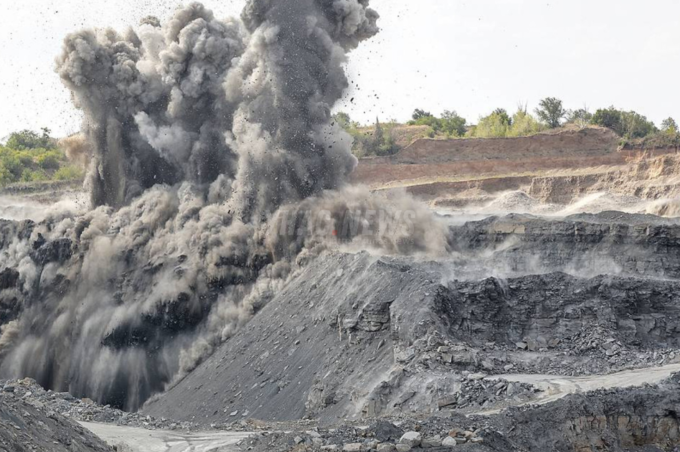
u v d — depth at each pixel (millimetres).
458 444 60344
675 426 70688
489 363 88188
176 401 117938
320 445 63062
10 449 52062
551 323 97062
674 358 88500
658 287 98875
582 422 68812
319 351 105562
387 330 99688
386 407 85688
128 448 67812
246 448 66250
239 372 112750
